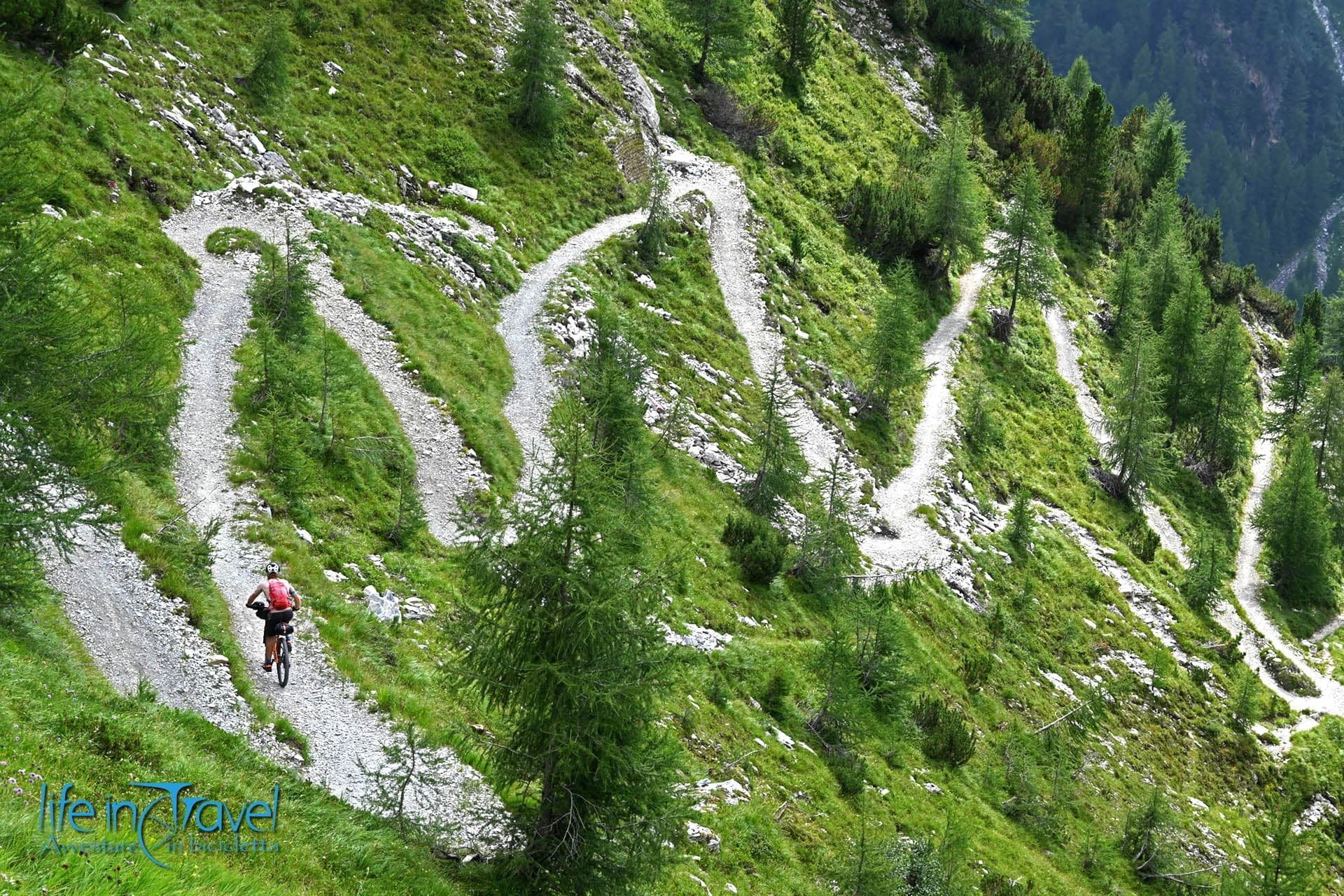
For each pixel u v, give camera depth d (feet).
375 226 151.12
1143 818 129.70
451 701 73.77
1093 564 203.41
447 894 49.47
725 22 269.03
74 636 59.52
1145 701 174.60
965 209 263.70
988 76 372.99
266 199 139.44
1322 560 250.57
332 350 114.11
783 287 217.97
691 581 121.08
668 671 52.44
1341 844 173.47
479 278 162.50
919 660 140.26
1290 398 324.60
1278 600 245.65
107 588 65.92
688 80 264.93
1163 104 467.11
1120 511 236.63
